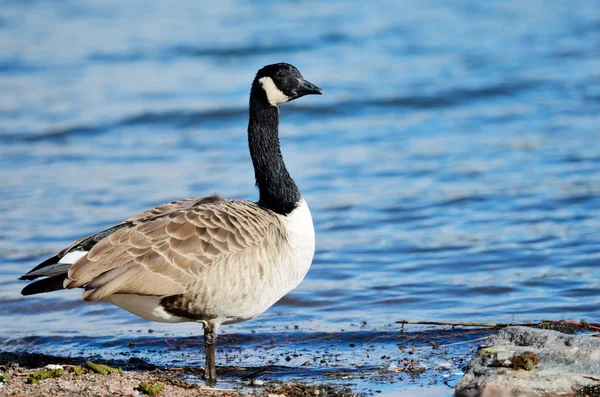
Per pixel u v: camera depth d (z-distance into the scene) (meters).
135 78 30.23
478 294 13.31
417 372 10.23
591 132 22.41
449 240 15.93
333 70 29.89
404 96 26.53
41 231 16.91
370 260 15.12
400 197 18.42
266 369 10.52
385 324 12.20
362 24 35.75
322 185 19.48
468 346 11.10
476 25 35.31
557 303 12.69
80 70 31.30
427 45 32.53
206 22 36.97
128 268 8.80
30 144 24.19
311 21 36.28
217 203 9.75
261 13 38.41
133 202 18.55
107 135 25.12
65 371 9.95
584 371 8.95
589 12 36.50
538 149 21.30
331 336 11.79
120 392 9.16
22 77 30.55
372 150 22.22
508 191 18.41
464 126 24.05
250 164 21.55
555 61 29.62
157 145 23.81
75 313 13.29
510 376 8.93
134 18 38.56
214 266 9.02
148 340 11.96
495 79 27.72
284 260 9.66
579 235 15.77
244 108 26.27
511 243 15.58
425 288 13.66
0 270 15.02
